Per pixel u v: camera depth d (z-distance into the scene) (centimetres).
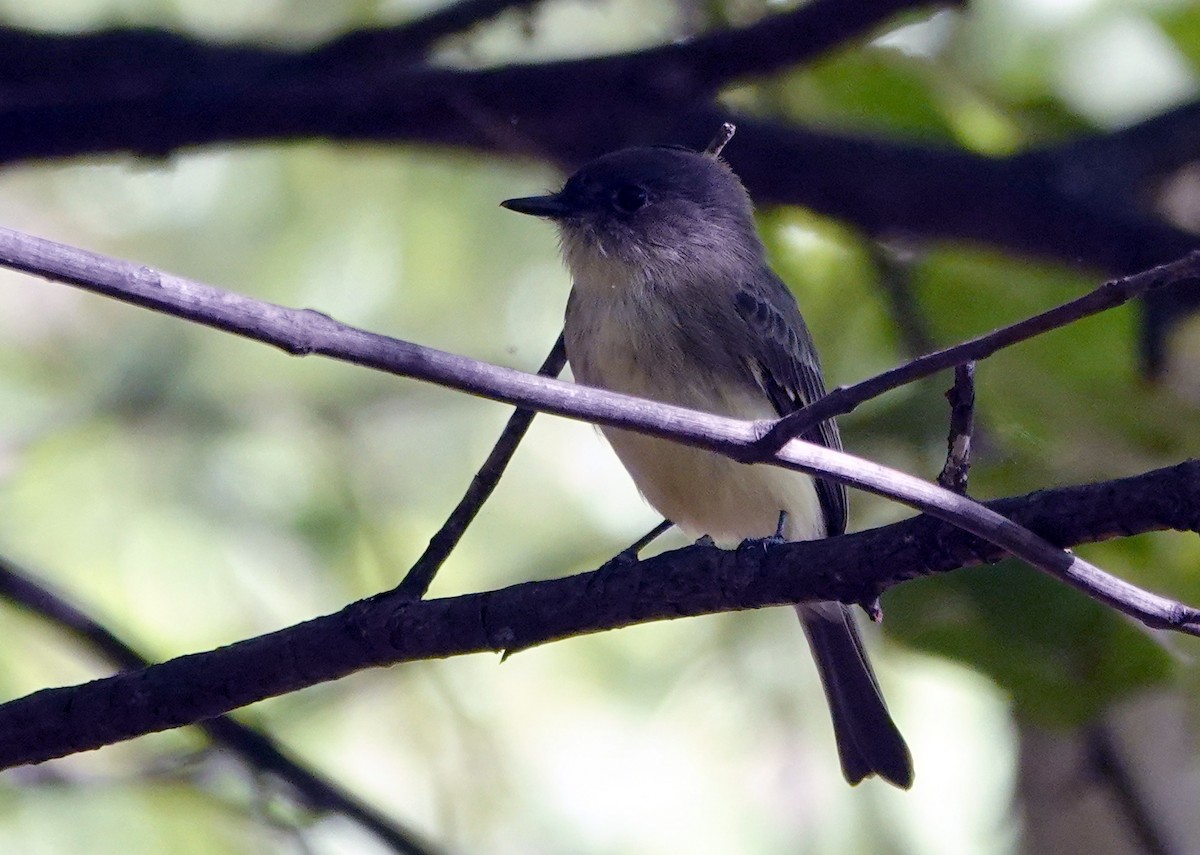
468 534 1195
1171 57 1120
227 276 1252
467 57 1073
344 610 640
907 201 1021
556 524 1206
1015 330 486
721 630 1170
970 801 1109
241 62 1004
